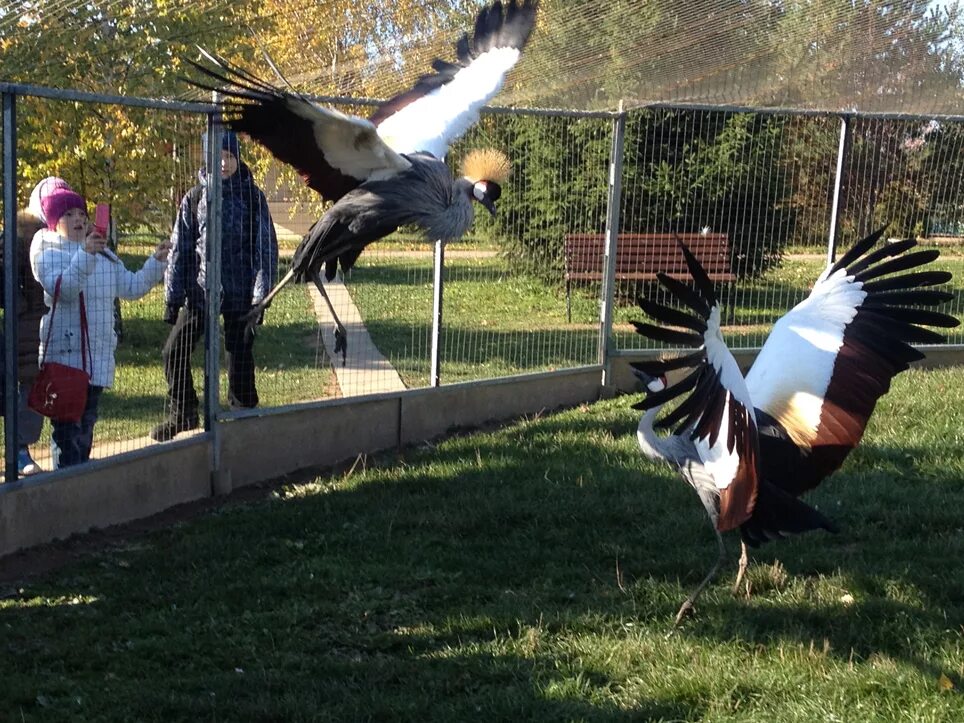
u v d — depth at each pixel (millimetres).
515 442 7281
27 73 6285
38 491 5730
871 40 8461
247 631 4977
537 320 8570
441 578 5410
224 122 5215
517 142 8312
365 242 5664
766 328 9508
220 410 6605
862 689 4496
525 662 4691
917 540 5734
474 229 8305
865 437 7148
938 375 8711
